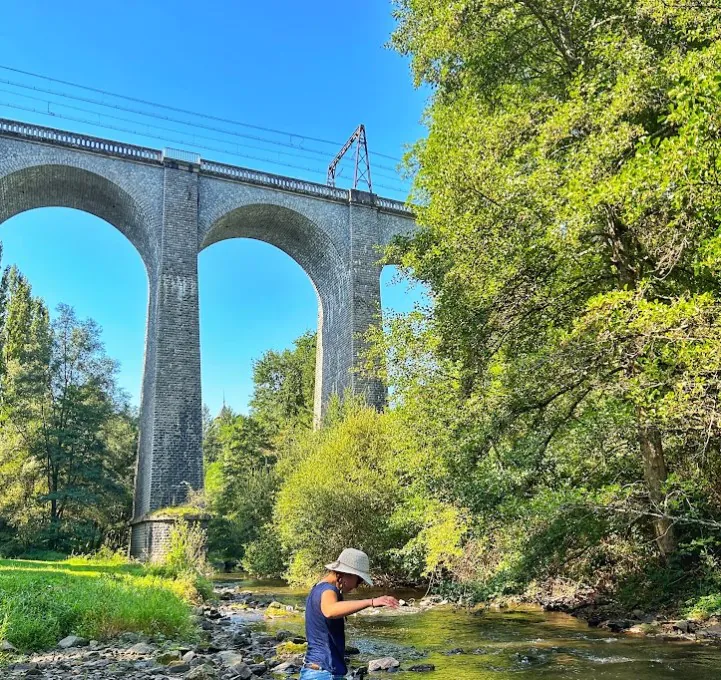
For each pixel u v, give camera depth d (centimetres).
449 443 1526
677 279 1289
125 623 1227
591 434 1423
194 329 3725
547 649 1089
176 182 3919
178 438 3516
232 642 1275
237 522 4588
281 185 4297
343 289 4378
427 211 1878
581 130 1316
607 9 1512
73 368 4791
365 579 496
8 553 3956
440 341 1585
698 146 940
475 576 1717
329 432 3042
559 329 1351
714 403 958
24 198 3772
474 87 1856
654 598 1302
